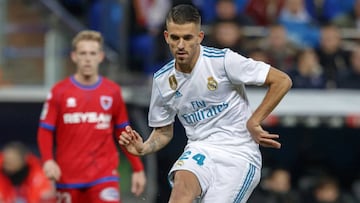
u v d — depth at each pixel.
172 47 22.75
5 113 42.53
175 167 23.64
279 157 44.78
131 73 44.03
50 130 31.06
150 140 24.83
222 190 23.59
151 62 43.41
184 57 22.67
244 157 23.86
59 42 42.59
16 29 42.47
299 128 44.66
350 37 47.41
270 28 44.84
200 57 23.48
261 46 44.44
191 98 23.78
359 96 43.69
